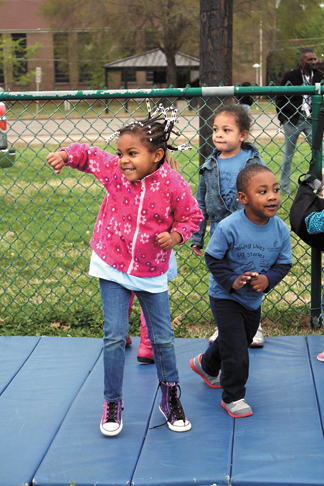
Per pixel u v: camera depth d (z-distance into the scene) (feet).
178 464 7.76
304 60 24.82
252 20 67.51
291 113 24.00
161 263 8.57
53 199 26.12
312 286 12.59
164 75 96.68
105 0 68.80
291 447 8.05
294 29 68.59
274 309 13.73
